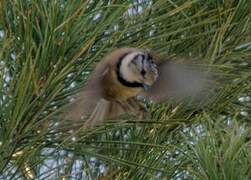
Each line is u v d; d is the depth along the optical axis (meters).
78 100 4.56
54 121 5.29
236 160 5.52
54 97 5.11
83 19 5.28
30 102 5.16
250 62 6.38
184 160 6.14
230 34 6.37
